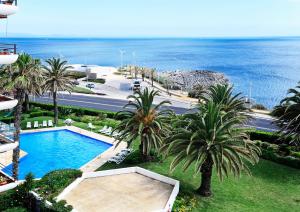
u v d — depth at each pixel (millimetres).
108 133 48219
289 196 30031
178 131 28594
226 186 31406
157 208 25891
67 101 75312
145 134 34281
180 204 26719
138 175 31922
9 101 27141
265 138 43312
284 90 135125
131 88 94562
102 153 40312
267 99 115250
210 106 27469
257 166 36250
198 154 26750
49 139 46875
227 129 27656
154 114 35312
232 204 28078
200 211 26594
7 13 25375
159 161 36438
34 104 62969
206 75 156000
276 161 37219
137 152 38188
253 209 27453
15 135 29328
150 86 100938
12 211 24453
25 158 40031
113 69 143125
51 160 39531
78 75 114938
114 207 25859
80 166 37812
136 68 131625
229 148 27234
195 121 27922
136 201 26891
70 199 26844
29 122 50312
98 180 30578
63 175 29547
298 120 36219
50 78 49344
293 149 39625
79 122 55125
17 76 38438
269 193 30453
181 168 34875
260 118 64250
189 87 121125
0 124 29938
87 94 85750
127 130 34688
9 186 27203
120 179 30922
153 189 29031
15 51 27156
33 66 40938
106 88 96375
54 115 52250
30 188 26281
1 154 39031
